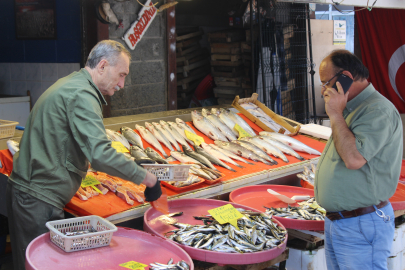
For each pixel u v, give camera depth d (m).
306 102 7.38
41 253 1.74
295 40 7.15
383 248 2.06
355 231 2.06
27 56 5.89
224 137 3.72
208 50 7.66
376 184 2.03
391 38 6.93
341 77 1.99
